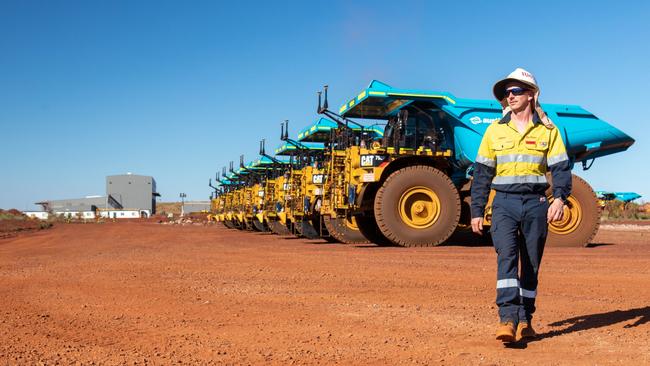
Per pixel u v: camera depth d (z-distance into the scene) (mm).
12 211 51969
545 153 3824
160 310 5102
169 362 3428
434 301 5508
